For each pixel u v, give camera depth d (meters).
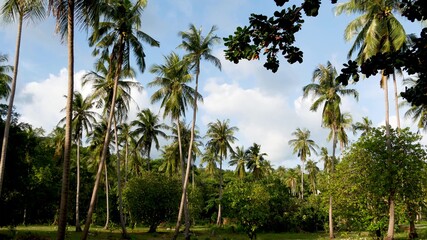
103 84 29.58
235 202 29.55
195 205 45.66
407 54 3.82
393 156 21.11
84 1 13.09
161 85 30.62
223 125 48.50
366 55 21.34
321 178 30.05
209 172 57.56
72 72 13.16
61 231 12.14
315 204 45.34
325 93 33.03
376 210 21.95
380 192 20.33
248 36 4.25
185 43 29.08
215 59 29.20
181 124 44.53
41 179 39.22
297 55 4.23
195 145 45.00
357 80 4.11
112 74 22.94
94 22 13.58
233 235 38.59
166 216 39.28
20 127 26.27
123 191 39.75
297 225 45.41
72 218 50.00
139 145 43.25
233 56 4.38
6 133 19.28
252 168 56.19
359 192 22.14
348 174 22.55
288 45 4.23
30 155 28.95
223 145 48.03
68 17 13.12
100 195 53.38
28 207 28.72
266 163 64.50
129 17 21.94
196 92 29.50
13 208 26.17
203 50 28.70
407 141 21.59
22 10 16.86
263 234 41.81
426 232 26.64
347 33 23.81
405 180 20.94
